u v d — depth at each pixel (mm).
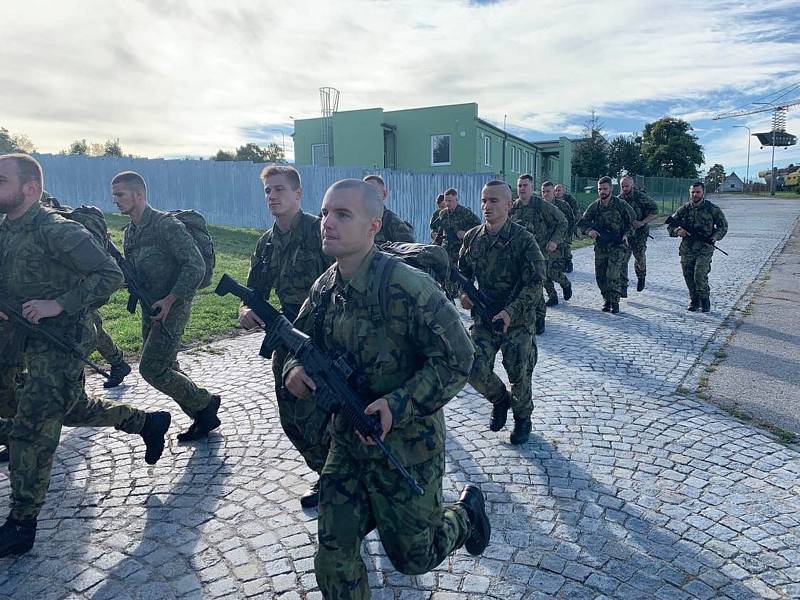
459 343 2189
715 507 3592
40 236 3242
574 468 4117
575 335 8016
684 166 71188
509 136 34688
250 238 18938
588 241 22750
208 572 3033
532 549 3193
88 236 3309
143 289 4438
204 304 9594
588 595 2830
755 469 4086
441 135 29859
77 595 2877
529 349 4422
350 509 2246
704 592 2842
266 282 4086
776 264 15242
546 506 3625
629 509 3578
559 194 13922
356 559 2238
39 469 3182
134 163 23219
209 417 4617
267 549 3217
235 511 3604
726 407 5266
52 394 3223
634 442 4535
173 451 4449
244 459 4305
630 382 5957
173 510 3625
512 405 4504
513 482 3928
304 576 2994
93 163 23516
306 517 3533
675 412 5145
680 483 3893
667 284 12414
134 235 4562
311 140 32250
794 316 9133
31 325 3189
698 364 6594
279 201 3865
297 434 2795
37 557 3174
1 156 3205
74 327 3314
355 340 2236
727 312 9508
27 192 3238
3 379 3664
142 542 3299
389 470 2223
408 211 19984
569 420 4980
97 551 3217
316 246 3893
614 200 9250
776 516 3486
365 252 2275
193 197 22719
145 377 4320
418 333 2189
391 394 2094
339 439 2326
